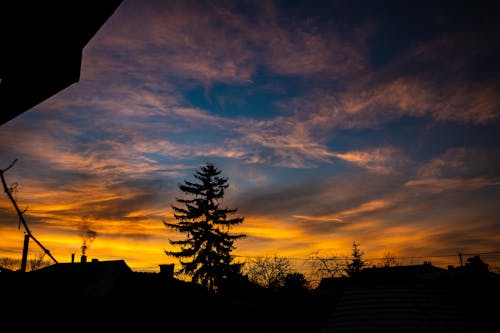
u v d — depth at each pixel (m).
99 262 36.81
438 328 17.53
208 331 33.59
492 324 17.28
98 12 1.51
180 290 35.16
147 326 9.60
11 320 6.25
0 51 1.72
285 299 36.47
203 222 57.56
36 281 6.84
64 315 6.98
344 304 19.94
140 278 33.94
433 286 20.00
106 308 8.19
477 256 20.03
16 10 1.50
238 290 48.56
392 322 18.11
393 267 49.53
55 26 1.58
